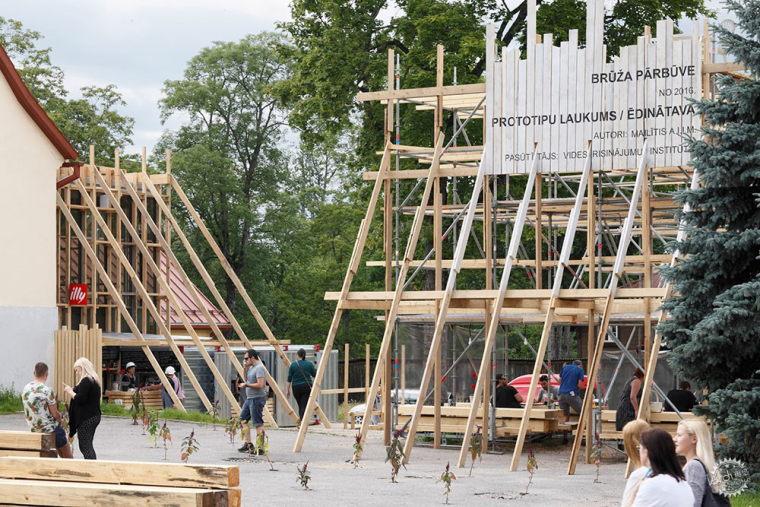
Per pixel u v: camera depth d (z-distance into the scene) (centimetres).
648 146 2894
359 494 2077
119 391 4359
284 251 8944
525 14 4962
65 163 4100
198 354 4666
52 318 3925
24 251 3903
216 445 2934
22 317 3822
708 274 2286
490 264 3175
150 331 4762
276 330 9212
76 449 2689
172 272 5906
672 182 3556
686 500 1038
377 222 5534
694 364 2294
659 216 3725
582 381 3288
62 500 1145
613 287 2698
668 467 1059
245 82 8512
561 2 4825
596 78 2950
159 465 1167
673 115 2873
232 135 8544
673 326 2320
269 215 8844
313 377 3875
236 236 8500
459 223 5225
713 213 2352
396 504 1953
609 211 3669
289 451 2898
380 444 3206
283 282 9162
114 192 4466
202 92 8150
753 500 1966
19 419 3356
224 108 8444
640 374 2903
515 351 7469
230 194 8338
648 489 1038
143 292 4156
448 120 4753
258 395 2805
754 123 2328
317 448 3019
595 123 2944
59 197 4231
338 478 2333
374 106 4984
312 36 5247
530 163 2997
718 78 2355
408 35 4972
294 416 3881
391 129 3167
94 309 4372
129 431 3209
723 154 2258
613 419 3150
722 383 2288
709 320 2169
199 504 1060
